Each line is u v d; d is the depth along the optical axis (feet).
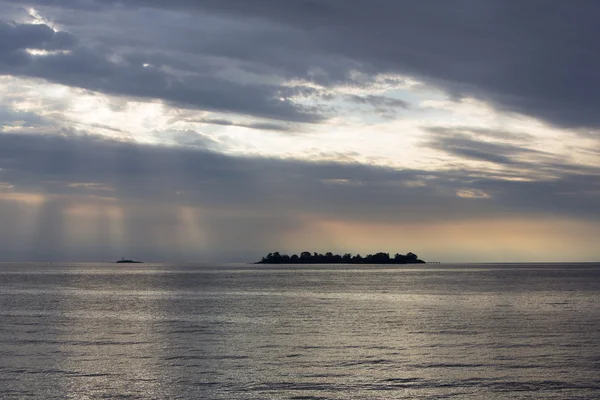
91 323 198.70
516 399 99.19
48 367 121.49
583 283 493.77
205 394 102.32
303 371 118.62
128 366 123.34
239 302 291.99
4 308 256.32
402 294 355.56
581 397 100.32
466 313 233.96
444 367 121.90
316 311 242.58
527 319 210.38
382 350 142.10
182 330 179.93
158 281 539.70
